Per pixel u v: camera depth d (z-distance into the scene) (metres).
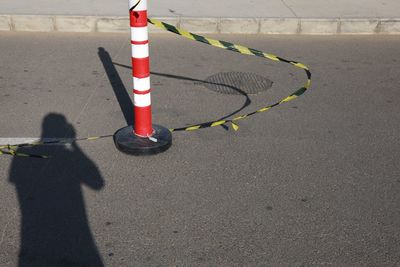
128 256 2.95
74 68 5.95
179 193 3.56
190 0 8.27
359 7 8.11
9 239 3.07
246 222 3.26
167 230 3.17
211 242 3.07
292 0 8.44
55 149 4.14
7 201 3.43
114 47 6.71
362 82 5.74
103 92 5.30
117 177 3.75
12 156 4.02
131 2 3.65
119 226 3.20
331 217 3.32
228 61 6.34
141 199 3.48
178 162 3.97
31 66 5.97
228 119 4.75
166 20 7.23
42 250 2.98
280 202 3.47
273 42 7.09
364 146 4.29
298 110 4.97
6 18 7.16
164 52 6.59
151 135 4.20
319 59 6.48
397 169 3.93
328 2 8.37
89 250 2.99
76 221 3.24
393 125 4.70
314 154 4.14
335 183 3.72
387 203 3.48
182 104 5.07
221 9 7.80
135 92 4.03
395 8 8.07
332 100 5.23
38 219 3.25
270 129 4.57
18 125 4.54
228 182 3.71
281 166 3.95
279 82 5.69
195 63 6.24
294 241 3.09
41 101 5.04
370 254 2.99
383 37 7.46
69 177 3.74
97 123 4.62
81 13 7.37
